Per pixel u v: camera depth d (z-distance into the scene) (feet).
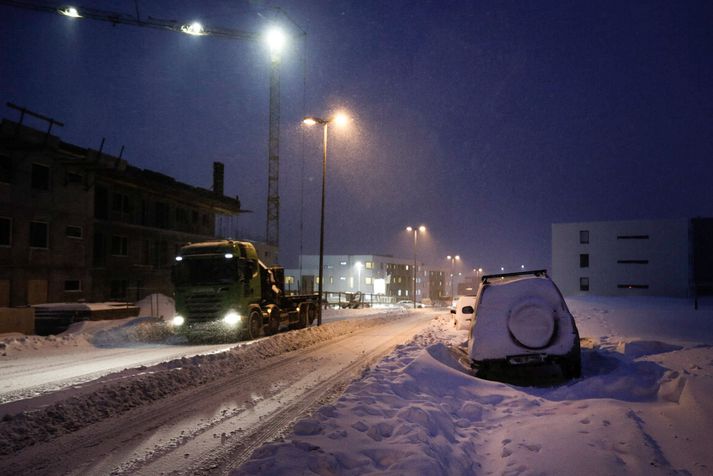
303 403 27.27
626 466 15.72
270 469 14.87
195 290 61.87
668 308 100.22
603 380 26.58
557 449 17.21
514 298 31.45
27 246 89.40
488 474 16.43
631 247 186.60
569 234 194.80
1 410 22.95
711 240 182.29
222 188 174.19
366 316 114.93
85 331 67.15
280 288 78.43
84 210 102.42
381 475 14.67
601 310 92.58
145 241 126.31
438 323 79.56
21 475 16.76
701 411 19.97
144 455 18.78
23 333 66.59
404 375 28.55
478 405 24.14
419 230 205.87
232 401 27.66
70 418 22.58
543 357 30.55
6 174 86.02
